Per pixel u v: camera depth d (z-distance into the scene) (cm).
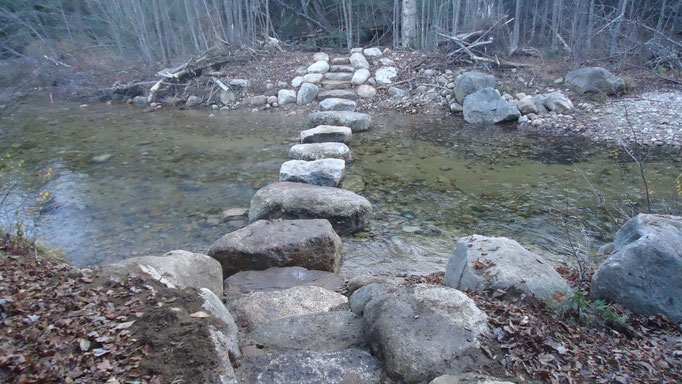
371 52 1421
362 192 690
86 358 258
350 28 1538
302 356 286
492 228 579
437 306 296
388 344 276
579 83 1110
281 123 1098
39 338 267
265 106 1250
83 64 1500
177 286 361
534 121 1022
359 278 427
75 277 349
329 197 589
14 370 243
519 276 351
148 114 1198
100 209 629
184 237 557
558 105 1059
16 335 267
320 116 1026
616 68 1193
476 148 882
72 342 269
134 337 277
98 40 1579
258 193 611
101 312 300
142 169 780
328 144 833
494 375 256
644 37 1327
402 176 748
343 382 264
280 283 447
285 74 1368
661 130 898
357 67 1356
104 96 1382
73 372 247
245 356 296
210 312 309
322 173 691
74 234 560
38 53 1524
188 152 871
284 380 268
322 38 1686
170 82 1355
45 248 503
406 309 295
